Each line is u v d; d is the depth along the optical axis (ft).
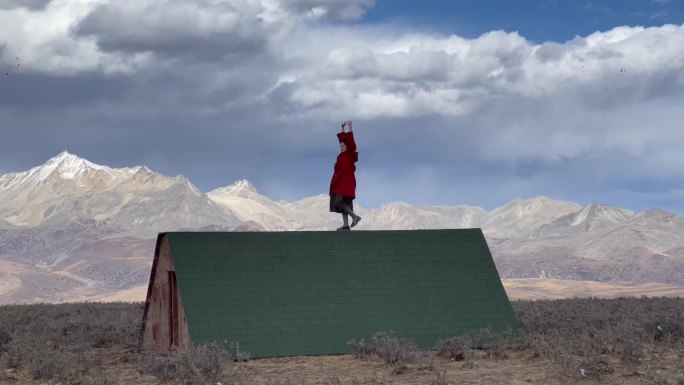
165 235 90.79
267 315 85.66
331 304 88.74
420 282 94.12
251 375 73.87
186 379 70.18
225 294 85.81
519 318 110.32
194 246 88.33
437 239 99.40
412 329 89.40
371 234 97.09
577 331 96.89
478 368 75.41
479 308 93.81
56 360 78.74
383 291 91.86
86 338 102.47
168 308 89.71
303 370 76.18
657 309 129.70
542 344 85.46
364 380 69.97
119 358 89.10
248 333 83.56
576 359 74.18
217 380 70.44
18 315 137.08
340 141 98.17
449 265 97.04
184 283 85.15
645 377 66.64
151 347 91.76
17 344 92.43
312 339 85.15
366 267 93.56
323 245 93.91
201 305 84.07
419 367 76.02
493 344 87.10
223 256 88.79
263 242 91.76
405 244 97.50
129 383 72.54
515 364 77.25
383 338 81.92
